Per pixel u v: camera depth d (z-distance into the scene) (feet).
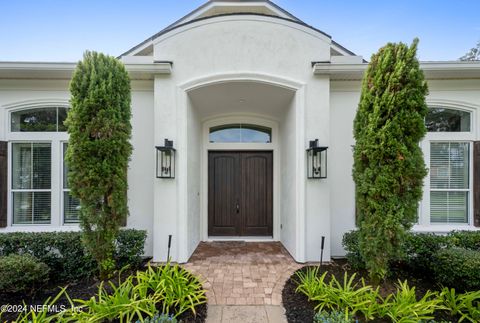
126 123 12.34
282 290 11.46
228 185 21.30
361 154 11.05
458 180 16.75
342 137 16.89
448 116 16.88
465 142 16.72
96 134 11.32
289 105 17.21
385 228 10.22
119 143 11.69
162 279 9.64
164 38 15.26
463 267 10.25
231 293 11.32
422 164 10.36
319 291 9.95
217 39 15.33
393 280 11.64
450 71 15.55
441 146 16.88
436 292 9.64
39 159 16.76
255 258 15.93
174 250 14.82
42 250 13.26
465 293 9.62
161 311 8.65
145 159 16.66
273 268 14.17
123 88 12.22
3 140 16.25
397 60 10.29
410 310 8.19
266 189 21.31
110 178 11.43
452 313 8.91
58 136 16.63
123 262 13.28
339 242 16.62
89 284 11.57
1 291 10.73
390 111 10.27
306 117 15.21
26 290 11.04
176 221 14.89
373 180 10.61
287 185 17.71
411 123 10.16
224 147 21.02
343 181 16.80
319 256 14.89
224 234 21.07
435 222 16.69
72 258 12.95
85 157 11.17
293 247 15.80
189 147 15.98
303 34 15.42
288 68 15.34
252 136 21.58
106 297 8.86
